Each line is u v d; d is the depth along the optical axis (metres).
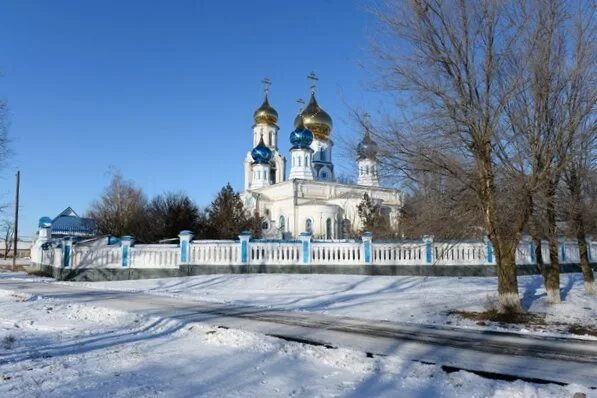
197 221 42.09
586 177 14.33
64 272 26.73
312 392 6.36
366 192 49.50
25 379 6.79
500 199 13.12
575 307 14.59
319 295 18.95
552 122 13.10
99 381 6.70
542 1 13.05
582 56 13.09
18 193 47.75
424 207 14.12
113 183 53.44
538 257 15.98
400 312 14.45
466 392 6.45
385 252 24.28
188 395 6.14
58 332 10.84
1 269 41.69
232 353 8.53
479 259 23.98
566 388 6.64
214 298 17.95
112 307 14.71
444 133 13.29
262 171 68.56
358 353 8.55
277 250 24.70
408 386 6.69
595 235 20.19
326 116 69.31
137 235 43.97
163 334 10.54
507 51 13.19
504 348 9.55
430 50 13.37
